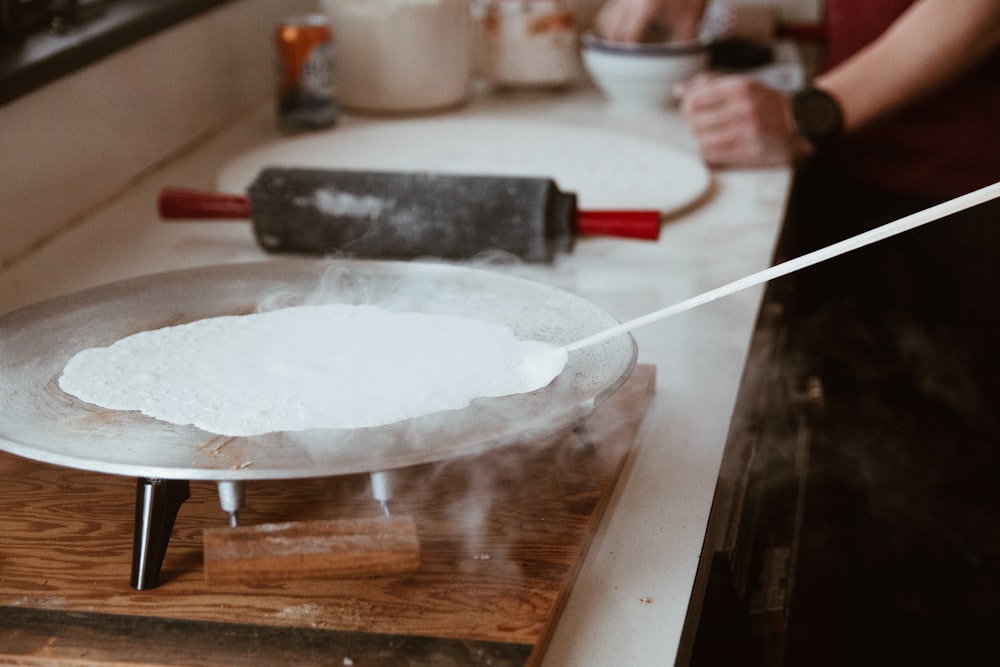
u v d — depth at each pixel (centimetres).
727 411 148
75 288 164
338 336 140
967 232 203
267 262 151
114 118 185
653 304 163
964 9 189
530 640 120
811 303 215
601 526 136
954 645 206
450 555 132
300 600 127
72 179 179
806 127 196
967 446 211
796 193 205
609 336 134
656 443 144
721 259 173
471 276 149
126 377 135
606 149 201
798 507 179
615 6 228
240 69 216
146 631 122
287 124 207
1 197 168
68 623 124
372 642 120
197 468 115
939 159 203
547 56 228
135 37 186
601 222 170
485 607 125
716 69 234
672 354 156
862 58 198
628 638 124
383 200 167
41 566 132
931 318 209
